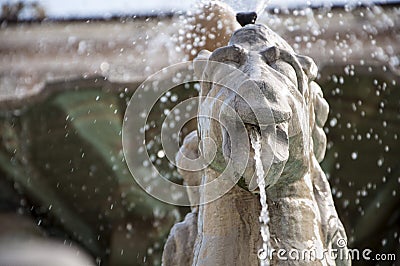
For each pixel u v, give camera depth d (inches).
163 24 340.8
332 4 342.6
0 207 354.3
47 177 355.3
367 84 328.5
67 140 353.7
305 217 135.2
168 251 152.9
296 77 130.4
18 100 350.9
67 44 362.6
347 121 331.9
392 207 342.6
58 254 66.1
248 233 133.3
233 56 128.3
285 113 116.9
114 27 361.7
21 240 72.7
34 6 400.5
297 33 329.1
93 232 360.8
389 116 330.6
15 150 354.9
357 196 341.7
